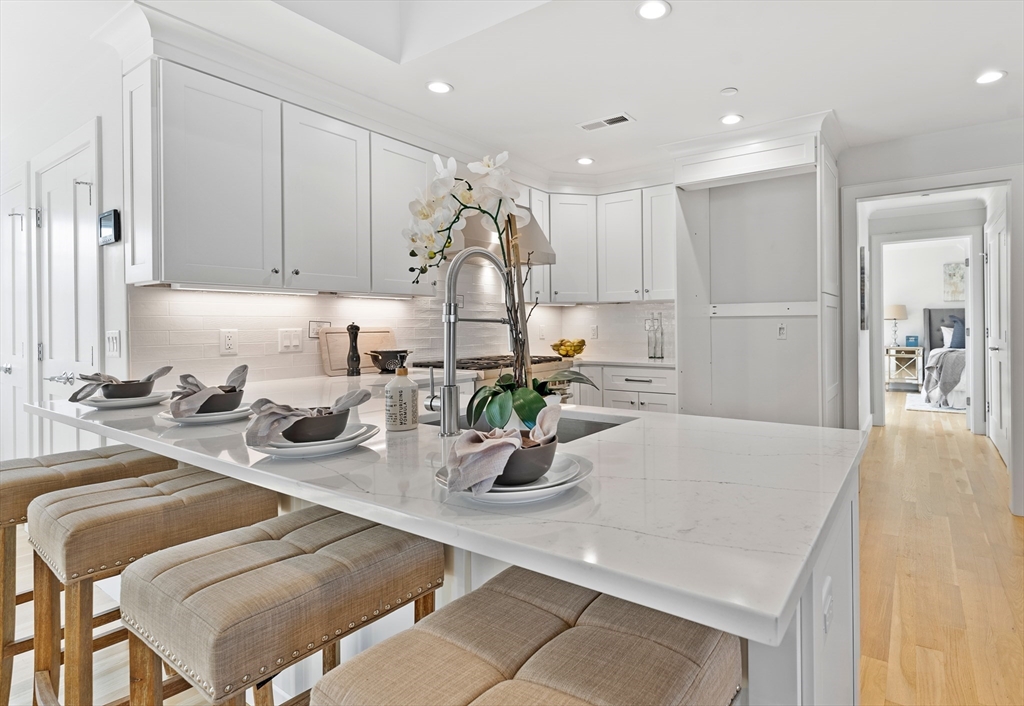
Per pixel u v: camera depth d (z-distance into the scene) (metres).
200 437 1.46
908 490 3.95
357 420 1.77
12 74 2.81
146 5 2.21
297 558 1.06
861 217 4.68
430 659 0.78
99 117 2.67
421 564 1.16
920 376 9.04
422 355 3.86
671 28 2.38
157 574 1.01
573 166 4.38
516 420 1.28
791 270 3.83
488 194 1.22
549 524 0.81
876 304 6.45
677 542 0.74
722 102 3.14
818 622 0.95
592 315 5.16
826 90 2.99
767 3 2.21
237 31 2.39
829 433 1.53
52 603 1.54
